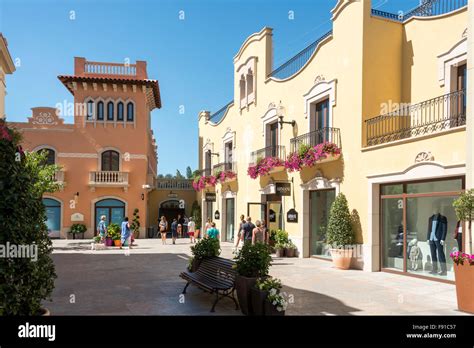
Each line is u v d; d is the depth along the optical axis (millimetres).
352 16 13070
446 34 11570
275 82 18188
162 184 33656
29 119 28250
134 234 28703
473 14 8219
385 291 8984
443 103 10859
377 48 12805
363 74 12547
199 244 9188
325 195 14719
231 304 7684
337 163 13578
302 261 14328
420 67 12398
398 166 10977
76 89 28766
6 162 4289
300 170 15688
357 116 12664
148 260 15008
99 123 29031
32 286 4367
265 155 18578
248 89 21141
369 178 12039
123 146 29297
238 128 22281
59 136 28500
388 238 11789
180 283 10039
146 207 29781
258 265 6859
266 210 18406
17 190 4301
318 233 15141
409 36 12891
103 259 15312
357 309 7328
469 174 8109
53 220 28016
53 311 7172
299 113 16188
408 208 11102
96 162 28812
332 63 14086
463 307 7227
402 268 11258
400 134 12656
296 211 15922
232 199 23703
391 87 12930
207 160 29047
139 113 29594
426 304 7773
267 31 19328
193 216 29828
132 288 9367
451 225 9898
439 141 9727
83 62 29000
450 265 9938
